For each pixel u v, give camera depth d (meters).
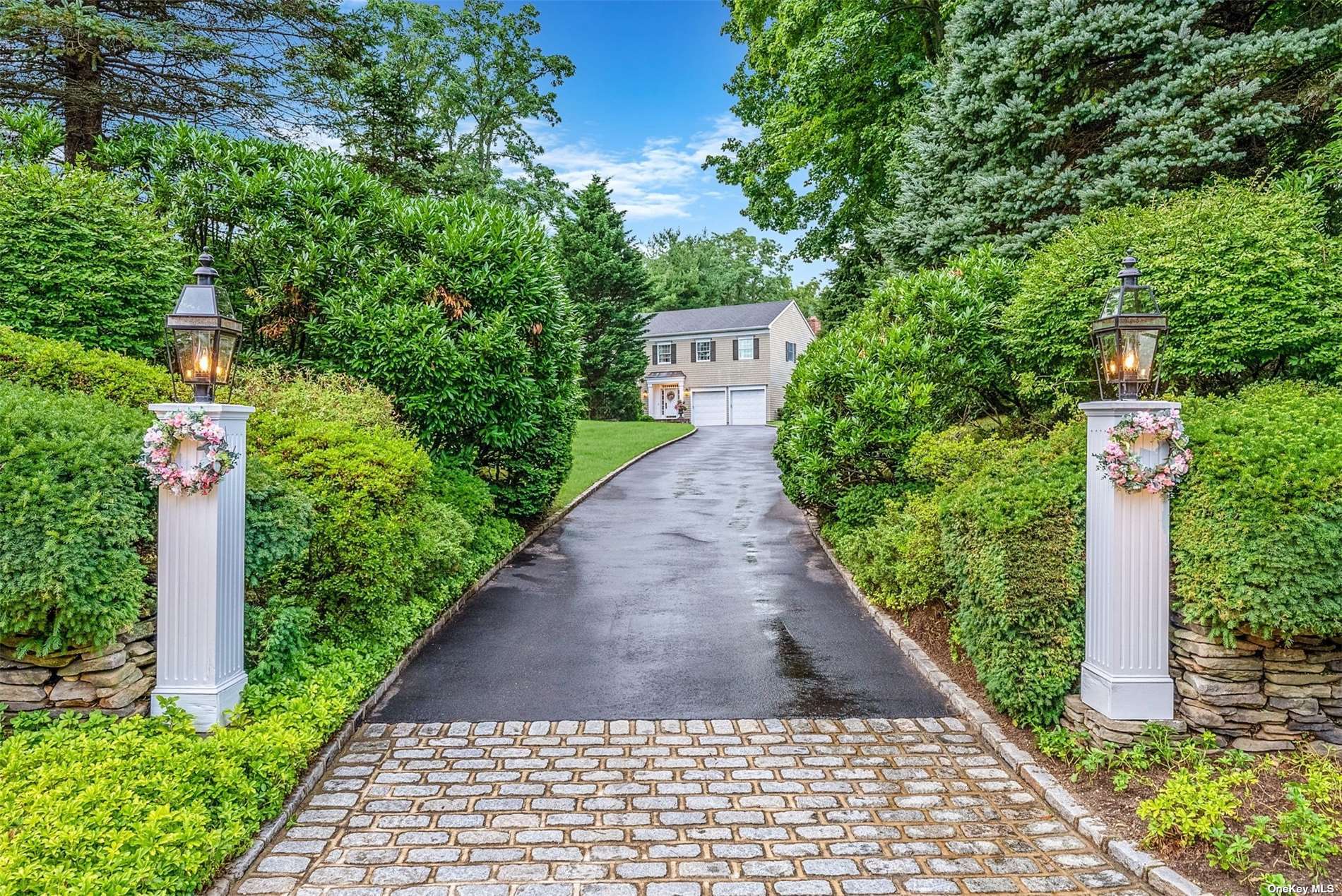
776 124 17.20
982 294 7.91
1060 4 8.50
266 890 2.93
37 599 3.23
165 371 5.67
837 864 3.14
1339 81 7.82
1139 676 3.88
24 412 3.59
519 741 4.36
